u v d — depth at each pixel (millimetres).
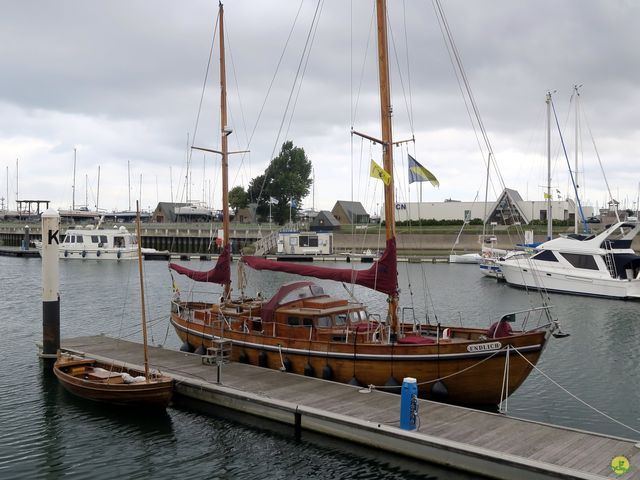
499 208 88562
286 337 18125
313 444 13867
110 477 12469
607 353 24094
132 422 15523
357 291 47812
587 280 41656
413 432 12570
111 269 63594
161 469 12828
